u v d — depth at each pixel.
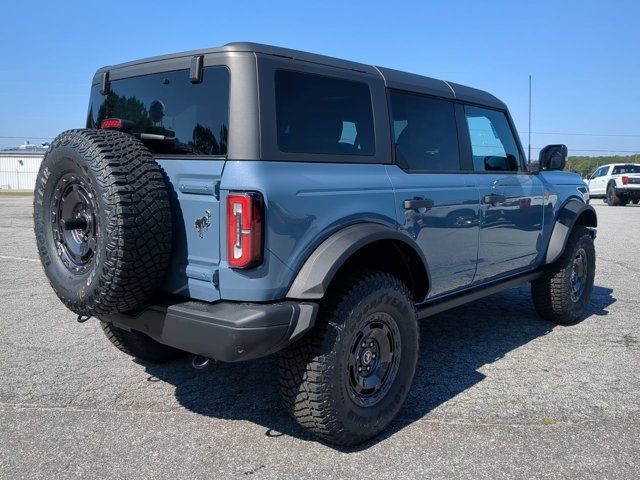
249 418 3.58
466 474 2.93
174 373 4.34
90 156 2.88
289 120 3.07
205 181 2.94
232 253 2.84
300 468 2.99
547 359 4.67
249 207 2.77
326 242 3.08
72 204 3.18
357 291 3.12
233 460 3.07
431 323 5.77
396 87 3.83
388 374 3.39
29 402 3.77
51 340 5.10
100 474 2.92
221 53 3.01
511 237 4.82
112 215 2.78
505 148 4.97
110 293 2.88
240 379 4.23
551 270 5.48
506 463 3.04
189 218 3.01
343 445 3.20
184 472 2.95
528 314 6.14
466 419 3.56
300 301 2.98
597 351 4.88
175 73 3.28
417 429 3.43
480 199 4.38
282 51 3.11
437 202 3.91
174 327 2.97
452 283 4.25
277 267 2.90
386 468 2.99
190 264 3.04
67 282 3.11
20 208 22.91
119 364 4.51
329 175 3.19
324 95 3.30
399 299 3.35
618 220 16.70
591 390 4.02
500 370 4.41
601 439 3.30
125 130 3.35
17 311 6.08
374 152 3.59
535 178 5.22
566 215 5.48
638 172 24.19
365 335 3.24
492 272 4.69
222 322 2.78
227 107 2.96
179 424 3.49
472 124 4.55
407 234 3.68
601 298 6.85
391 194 3.55
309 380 3.02
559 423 3.51
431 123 4.13
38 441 3.25
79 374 4.29
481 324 5.74
